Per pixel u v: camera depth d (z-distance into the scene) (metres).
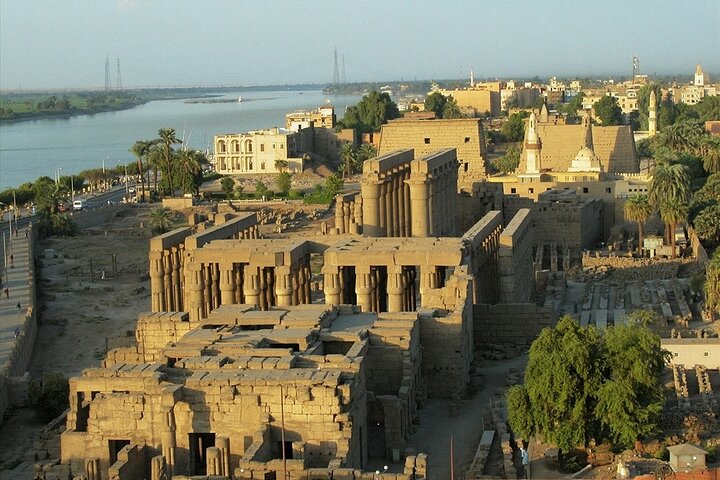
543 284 146.00
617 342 76.25
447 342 89.69
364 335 82.56
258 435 68.62
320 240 111.00
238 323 85.38
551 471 72.06
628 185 195.00
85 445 73.00
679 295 133.00
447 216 147.12
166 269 111.38
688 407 82.19
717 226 164.00
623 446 74.88
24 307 148.12
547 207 176.62
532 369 75.88
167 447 70.56
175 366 74.62
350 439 69.75
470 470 71.69
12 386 109.62
